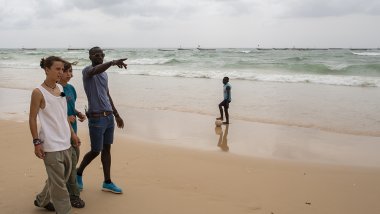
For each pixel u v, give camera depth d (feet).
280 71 86.99
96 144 14.03
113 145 23.57
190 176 17.70
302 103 43.68
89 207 13.65
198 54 216.33
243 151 23.06
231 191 15.87
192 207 14.01
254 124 32.50
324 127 31.32
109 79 73.26
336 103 43.65
